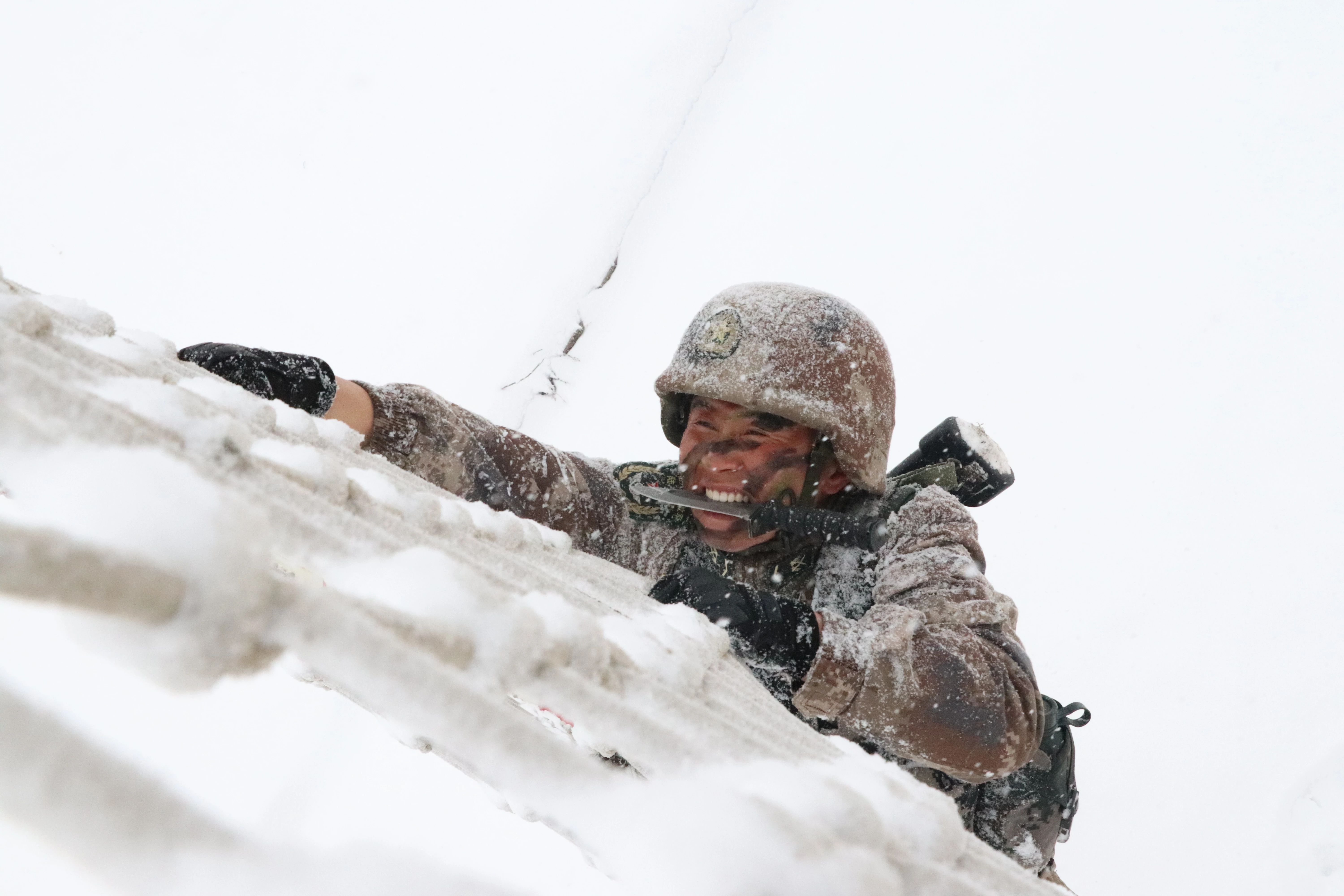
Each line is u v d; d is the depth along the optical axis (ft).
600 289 14.29
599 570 4.00
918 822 1.86
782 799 1.54
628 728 1.53
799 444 5.53
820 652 4.28
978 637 4.82
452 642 1.45
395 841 1.13
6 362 1.38
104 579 0.93
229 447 1.79
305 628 1.14
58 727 0.93
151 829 0.94
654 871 1.29
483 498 5.57
